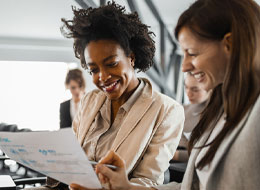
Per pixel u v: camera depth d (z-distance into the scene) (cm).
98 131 148
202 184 95
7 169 332
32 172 307
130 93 148
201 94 286
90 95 163
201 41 86
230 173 86
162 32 634
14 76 805
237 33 82
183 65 92
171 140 142
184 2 668
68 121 352
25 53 789
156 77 605
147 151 140
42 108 829
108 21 132
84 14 143
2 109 802
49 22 696
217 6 85
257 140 81
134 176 137
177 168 211
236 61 82
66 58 818
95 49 133
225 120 92
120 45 135
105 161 108
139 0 659
